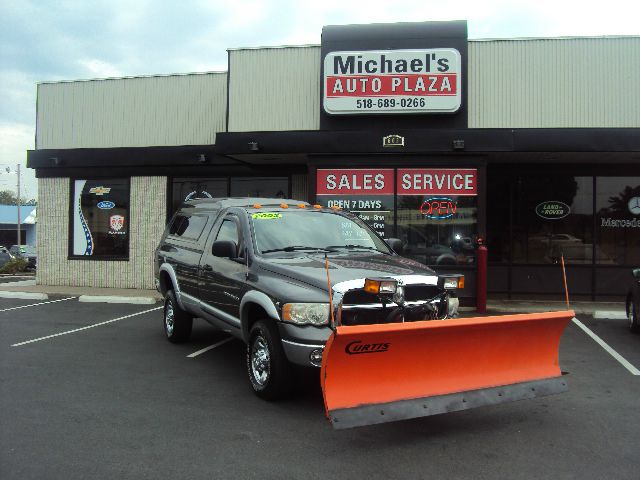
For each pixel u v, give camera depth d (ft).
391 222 39.86
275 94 42.34
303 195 46.98
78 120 50.55
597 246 44.96
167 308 27.94
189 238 25.93
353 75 39.47
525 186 45.83
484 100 40.63
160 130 48.93
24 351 25.71
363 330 13.64
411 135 38.83
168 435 15.26
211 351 25.80
